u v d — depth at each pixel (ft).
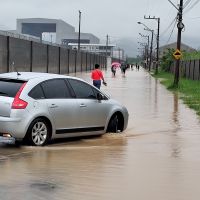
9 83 82.02
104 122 94.94
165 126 116.78
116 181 58.65
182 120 130.31
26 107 79.25
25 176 59.77
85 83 91.76
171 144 88.63
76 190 53.83
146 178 60.59
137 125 117.29
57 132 84.69
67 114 85.97
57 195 51.55
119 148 82.79
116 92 245.24
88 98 91.40
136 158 73.87
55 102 83.87
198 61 371.35
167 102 190.19
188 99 203.41
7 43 333.01
